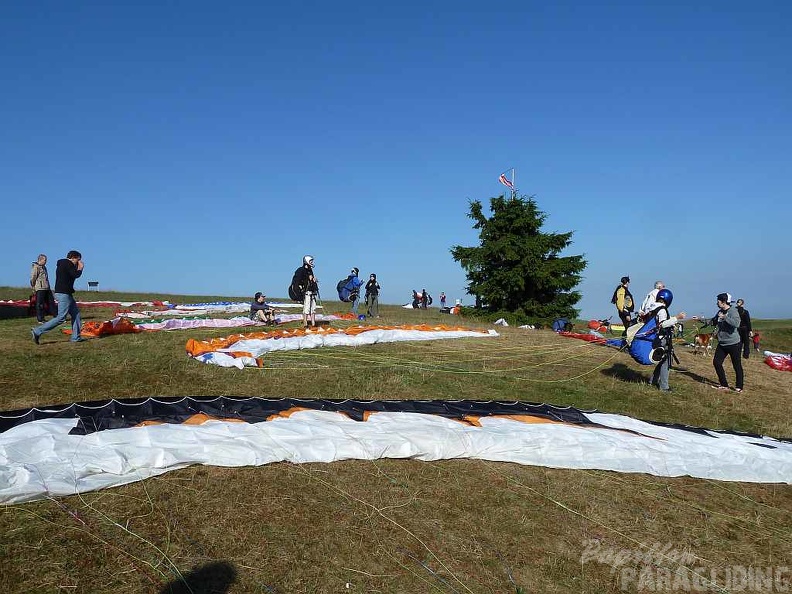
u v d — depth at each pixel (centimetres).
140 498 514
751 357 1962
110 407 677
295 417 725
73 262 1234
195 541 462
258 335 1398
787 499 722
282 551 466
